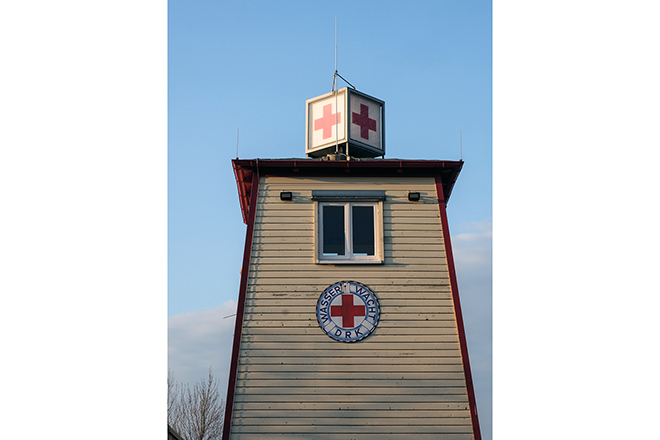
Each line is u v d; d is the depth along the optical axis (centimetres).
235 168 2550
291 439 2186
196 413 5366
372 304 2364
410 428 2209
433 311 2366
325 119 2791
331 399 2234
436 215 2502
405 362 2291
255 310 2342
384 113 2852
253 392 2236
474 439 2200
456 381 2270
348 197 2503
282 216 2477
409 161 2531
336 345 2305
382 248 2441
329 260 2420
